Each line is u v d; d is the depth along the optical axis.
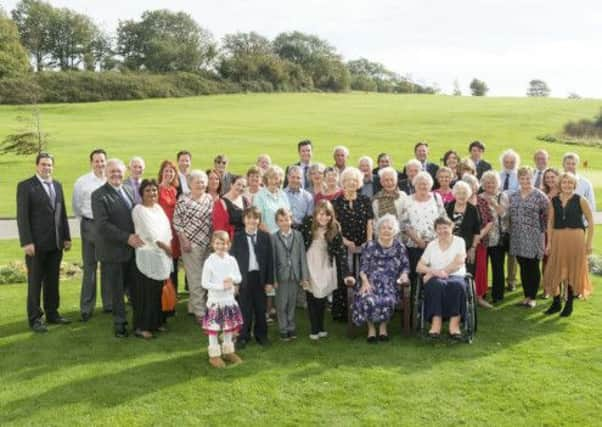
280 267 7.22
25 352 6.88
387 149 36.59
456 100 72.88
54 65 99.25
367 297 7.17
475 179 8.57
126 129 43.06
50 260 7.85
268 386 5.94
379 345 7.11
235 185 7.96
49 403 5.61
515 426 5.11
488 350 6.89
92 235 8.05
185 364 6.53
